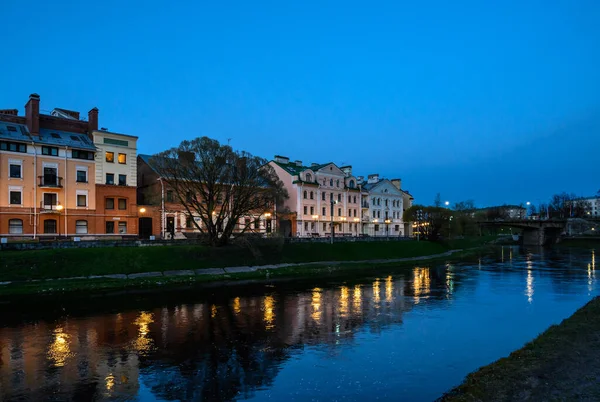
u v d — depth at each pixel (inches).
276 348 879.1
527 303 1373.0
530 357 735.7
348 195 4111.7
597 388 592.1
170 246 2153.1
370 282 1908.2
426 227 3986.2
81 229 2477.9
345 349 870.4
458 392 613.9
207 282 1859.0
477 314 1205.1
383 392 649.6
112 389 666.8
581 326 940.0
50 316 1181.7
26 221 2288.4
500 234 7869.1
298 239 2770.7
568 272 2301.9
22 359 813.2
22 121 2436.0
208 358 817.5
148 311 1253.1
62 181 2417.6
